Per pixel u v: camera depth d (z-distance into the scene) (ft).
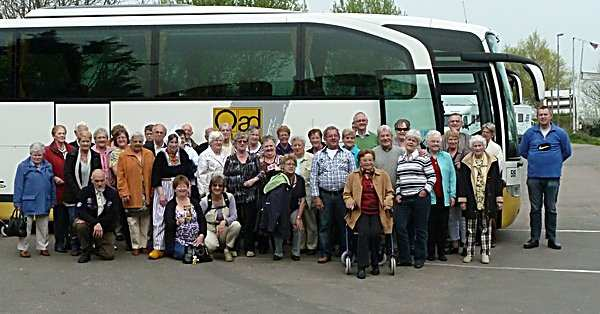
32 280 30.07
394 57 40.09
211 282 29.84
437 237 34.58
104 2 90.79
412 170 32.45
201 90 41.55
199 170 35.53
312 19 41.11
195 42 41.91
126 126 42.01
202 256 34.09
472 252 34.22
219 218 34.60
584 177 90.53
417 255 32.76
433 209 34.09
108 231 34.40
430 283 29.60
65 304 26.16
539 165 37.55
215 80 41.47
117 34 42.63
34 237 40.75
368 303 26.27
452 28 43.24
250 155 35.53
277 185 34.12
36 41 43.16
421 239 32.68
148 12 43.19
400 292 28.02
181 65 41.86
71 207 35.58
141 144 35.53
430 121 39.47
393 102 39.83
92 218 33.65
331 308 25.57
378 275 31.14
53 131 36.73
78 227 33.55
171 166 35.14
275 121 40.86
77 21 43.09
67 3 90.22
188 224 34.17
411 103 39.70
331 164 33.71
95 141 35.86
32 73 43.01
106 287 28.84
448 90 42.60
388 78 39.96
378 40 40.34
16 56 43.16
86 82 42.57
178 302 26.45
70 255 35.60
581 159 127.44
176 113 41.60
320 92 40.57
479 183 33.91
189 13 42.83
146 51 42.24
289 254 36.35
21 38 43.27
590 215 53.16
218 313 24.88
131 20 42.68
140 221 36.11
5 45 43.32
